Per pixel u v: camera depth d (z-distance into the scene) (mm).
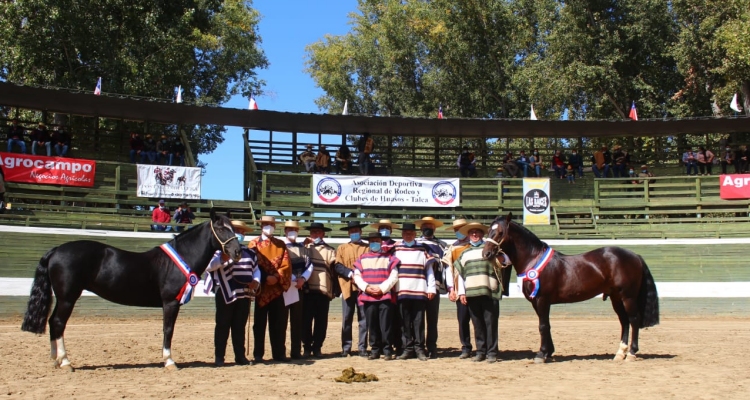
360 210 29500
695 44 38562
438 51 48625
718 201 30234
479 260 12703
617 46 40844
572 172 32000
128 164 28203
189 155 29969
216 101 45406
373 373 11195
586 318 24469
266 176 29516
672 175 33281
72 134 30047
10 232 22984
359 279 13039
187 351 14586
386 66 51312
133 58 34844
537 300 12727
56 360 11695
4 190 24516
